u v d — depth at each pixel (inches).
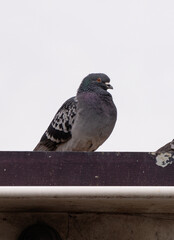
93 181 352.8
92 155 356.2
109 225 381.4
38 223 378.3
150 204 360.8
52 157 355.3
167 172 355.3
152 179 354.0
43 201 350.9
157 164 356.5
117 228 381.4
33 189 339.6
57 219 379.9
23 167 353.4
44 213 380.2
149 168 355.6
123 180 354.0
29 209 374.3
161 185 353.4
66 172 354.0
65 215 381.1
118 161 356.2
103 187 342.0
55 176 353.1
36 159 354.6
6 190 338.3
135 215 384.5
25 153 355.3
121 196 341.1
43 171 353.4
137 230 381.4
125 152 357.1
